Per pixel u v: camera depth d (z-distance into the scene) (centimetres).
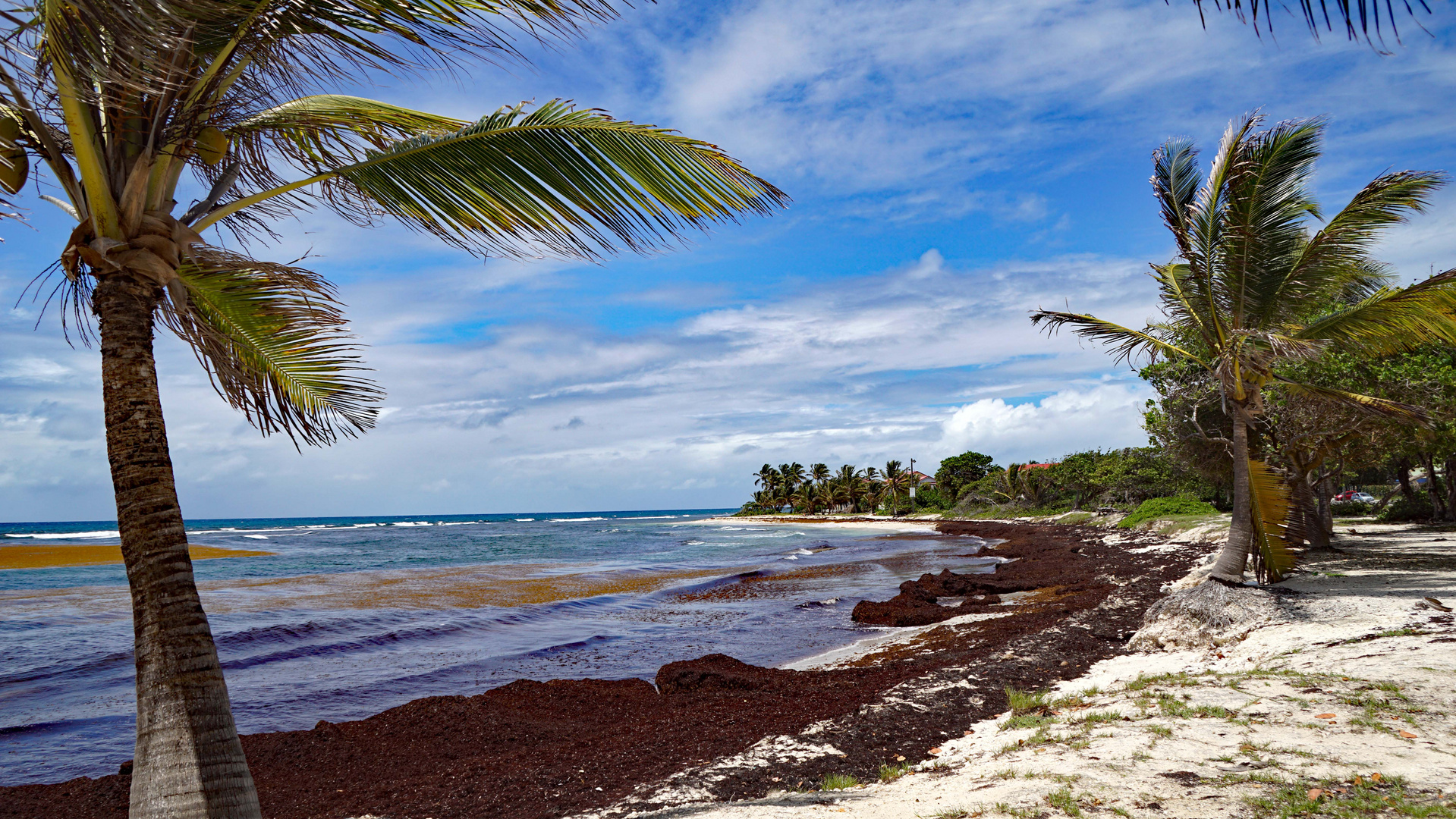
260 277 414
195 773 288
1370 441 1603
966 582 2266
